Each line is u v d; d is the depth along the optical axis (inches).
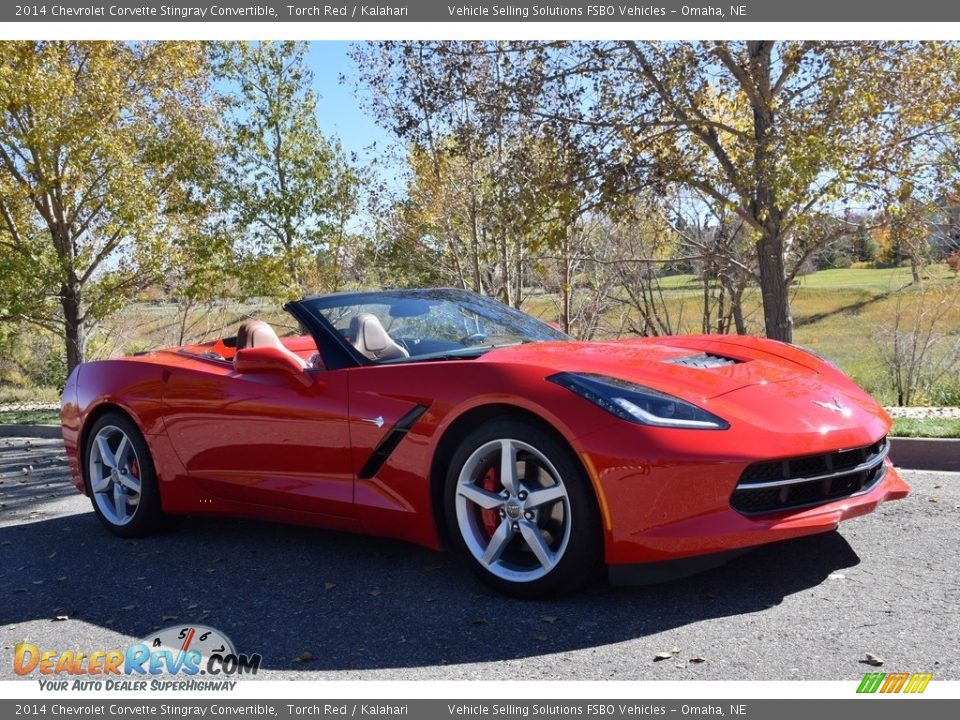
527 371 125.8
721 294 598.5
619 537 116.3
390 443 139.0
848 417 127.5
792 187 338.0
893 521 156.3
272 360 151.9
